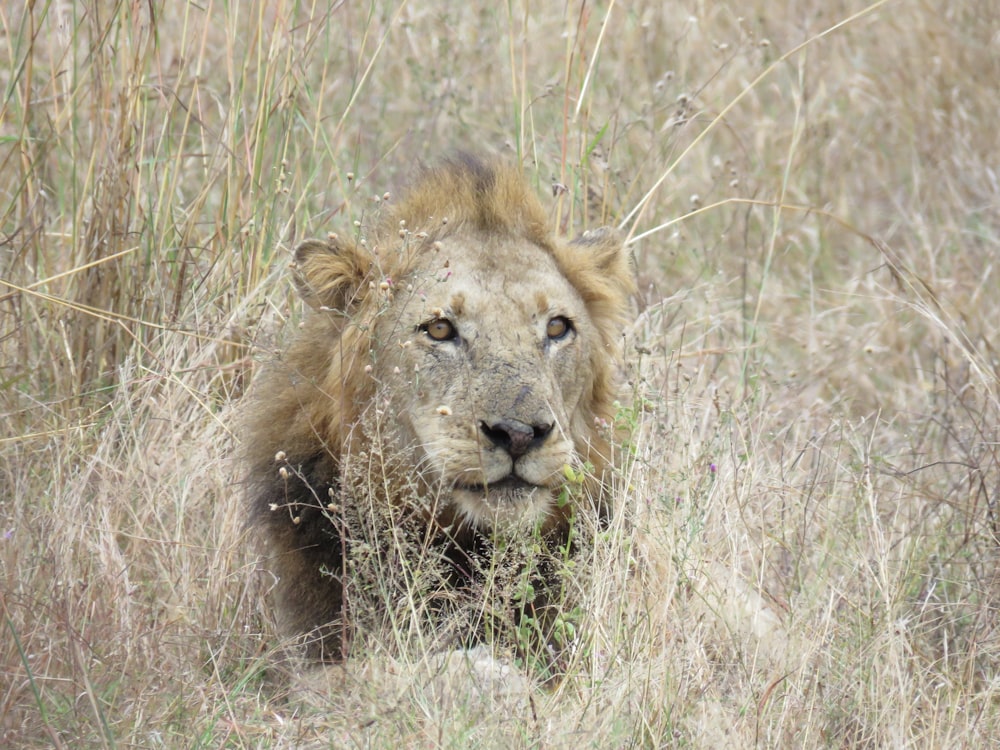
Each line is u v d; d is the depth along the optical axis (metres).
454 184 10.09
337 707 8.24
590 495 9.76
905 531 10.12
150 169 12.84
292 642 9.23
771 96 19.27
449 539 9.30
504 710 7.79
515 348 9.24
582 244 10.62
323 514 9.43
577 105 13.21
